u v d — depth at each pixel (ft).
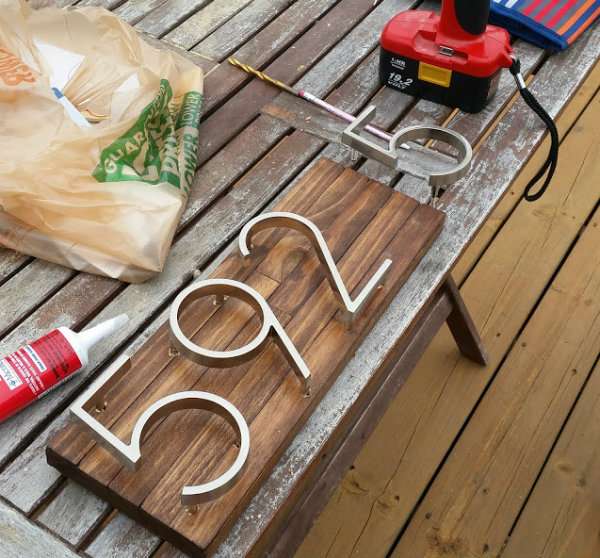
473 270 6.98
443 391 6.26
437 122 4.81
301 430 3.32
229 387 3.25
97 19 4.80
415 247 3.84
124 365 3.15
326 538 5.52
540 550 5.50
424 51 4.69
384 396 4.75
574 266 7.06
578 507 5.71
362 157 4.57
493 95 4.87
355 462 5.87
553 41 5.21
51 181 3.98
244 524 3.05
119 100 4.42
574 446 6.01
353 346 3.47
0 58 4.38
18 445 3.33
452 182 4.06
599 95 8.41
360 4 5.60
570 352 6.51
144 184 4.10
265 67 5.15
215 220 4.25
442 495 5.74
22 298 3.88
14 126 4.15
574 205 7.49
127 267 3.93
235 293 3.43
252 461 3.04
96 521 3.08
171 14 5.44
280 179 4.46
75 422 3.10
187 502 2.83
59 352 3.38
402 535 5.57
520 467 5.89
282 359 3.34
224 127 4.73
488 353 6.47
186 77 4.85
